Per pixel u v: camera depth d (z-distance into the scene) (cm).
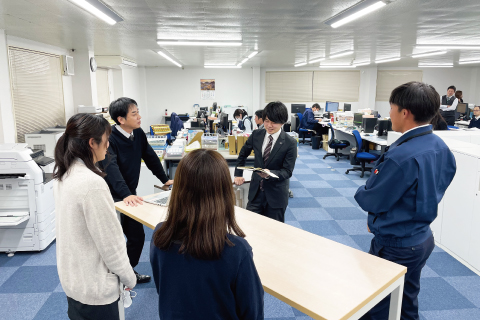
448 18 388
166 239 89
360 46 629
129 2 306
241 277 86
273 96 1192
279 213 250
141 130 242
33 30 438
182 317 91
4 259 295
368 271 131
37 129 541
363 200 155
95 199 118
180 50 665
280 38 524
